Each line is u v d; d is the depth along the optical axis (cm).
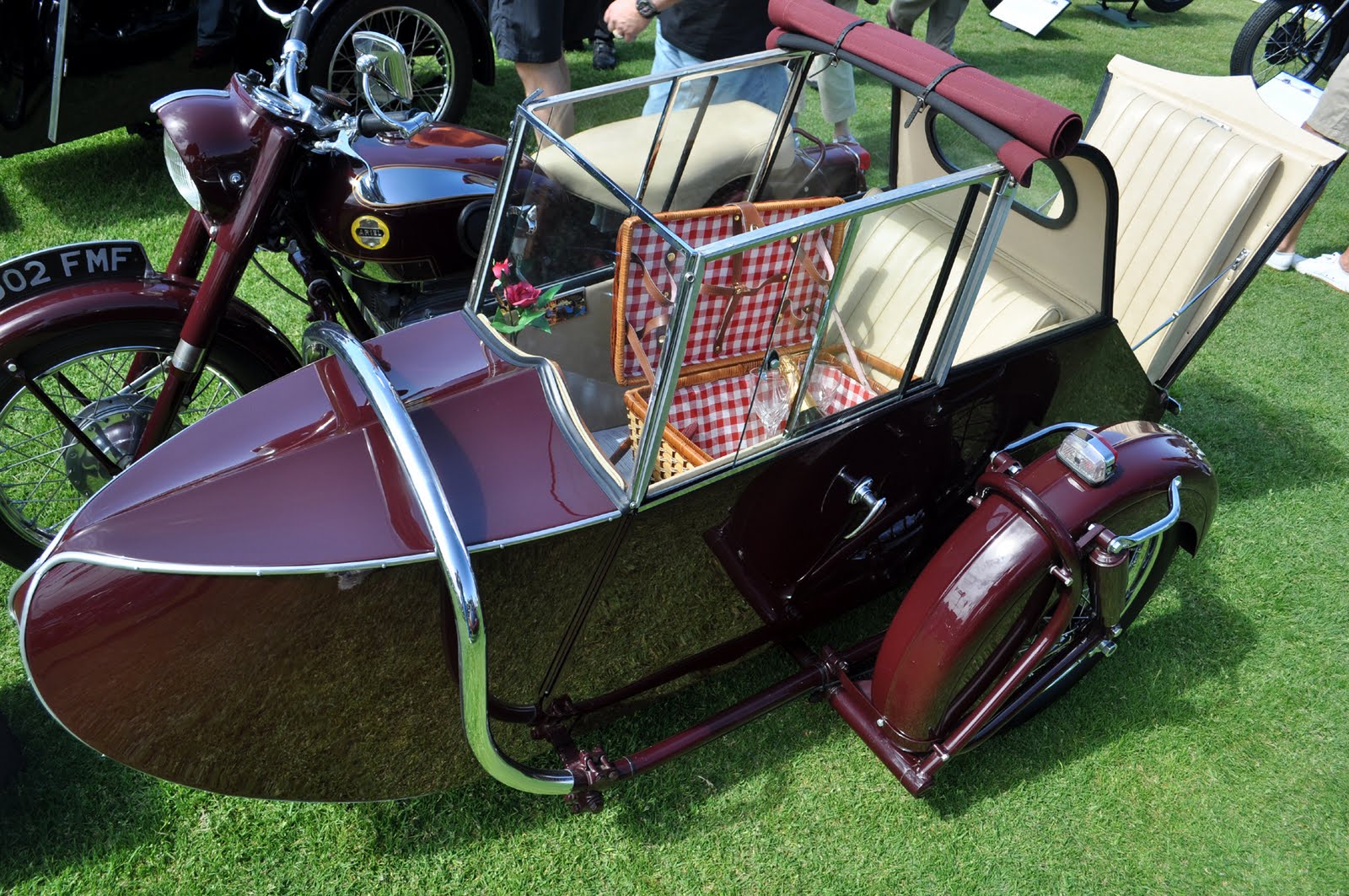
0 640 240
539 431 178
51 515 269
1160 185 270
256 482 166
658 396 157
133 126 446
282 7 410
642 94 199
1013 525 193
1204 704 253
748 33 335
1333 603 283
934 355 195
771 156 227
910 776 205
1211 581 287
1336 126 388
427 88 508
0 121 367
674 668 212
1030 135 169
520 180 190
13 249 377
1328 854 221
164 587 152
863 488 203
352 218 233
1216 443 339
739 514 188
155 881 199
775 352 182
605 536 171
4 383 221
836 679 218
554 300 191
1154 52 726
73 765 214
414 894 200
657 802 220
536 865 207
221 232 220
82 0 357
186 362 222
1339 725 249
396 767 188
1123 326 280
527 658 182
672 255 163
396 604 163
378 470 168
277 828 208
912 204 174
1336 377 377
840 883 209
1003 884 211
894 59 194
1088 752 239
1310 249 469
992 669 210
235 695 164
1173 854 219
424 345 193
